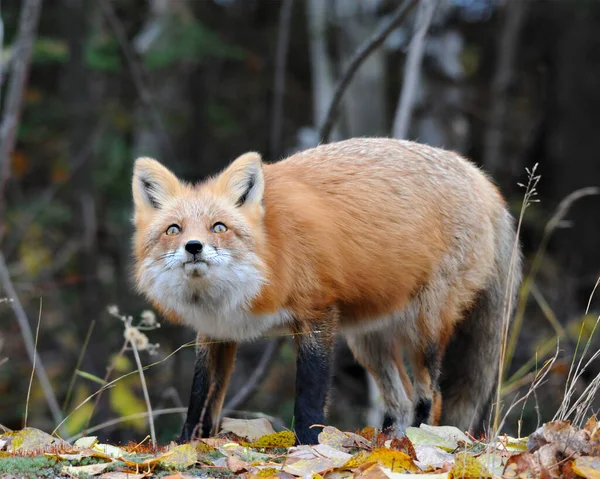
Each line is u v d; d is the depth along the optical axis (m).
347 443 6.42
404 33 19.89
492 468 5.27
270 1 24.64
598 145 21.77
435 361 8.30
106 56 19.84
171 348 16.05
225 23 24.59
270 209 7.34
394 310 8.15
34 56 19.39
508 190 22.09
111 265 21.33
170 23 19.17
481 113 23.30
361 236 7.75
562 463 5.33
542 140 23.12
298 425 7.14
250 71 25.08
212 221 6.97
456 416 9.20
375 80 16.81
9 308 17.00
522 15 22.12
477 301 9.01
